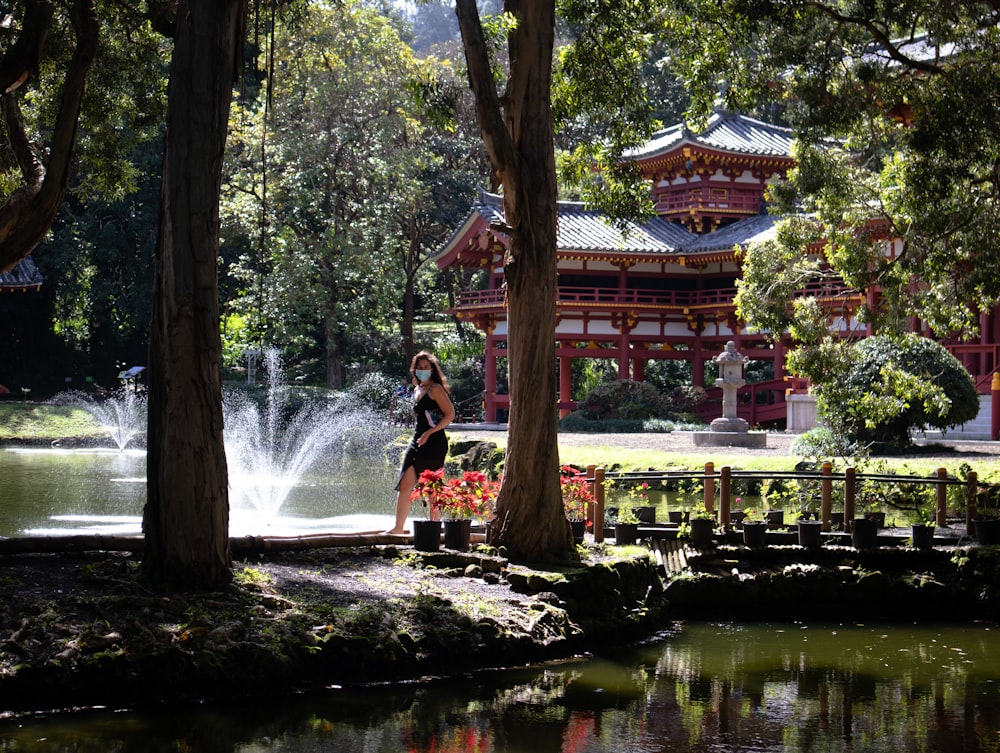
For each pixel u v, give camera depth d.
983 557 13.62
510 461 11.90
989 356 35.22
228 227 49.84
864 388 25.98
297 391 46.53
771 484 22.58
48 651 8.15
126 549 10.20
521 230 11.75
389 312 49.06
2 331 55.31
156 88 16.66
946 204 18.30
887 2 16.91
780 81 18.27
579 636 10.77
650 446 31.08
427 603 9.91
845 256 19.17
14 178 16.42
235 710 8.33
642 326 48.09
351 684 9.03
